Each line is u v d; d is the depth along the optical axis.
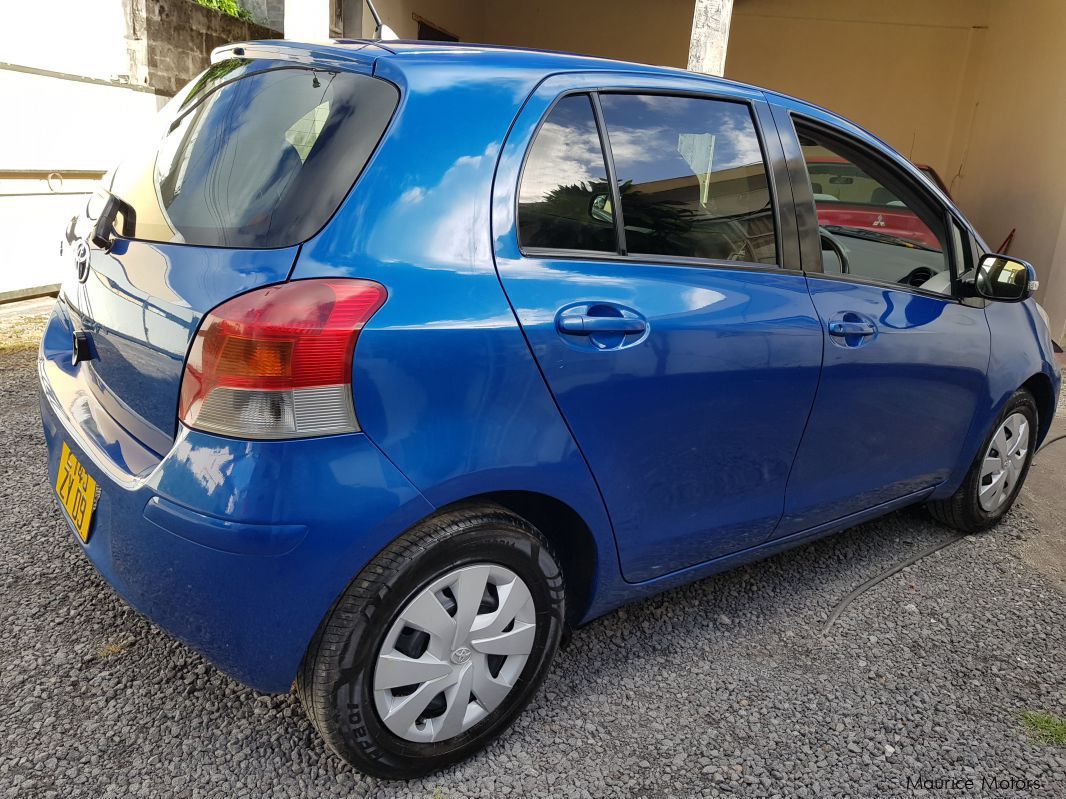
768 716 2.24
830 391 2.48
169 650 2.27
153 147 2.15
